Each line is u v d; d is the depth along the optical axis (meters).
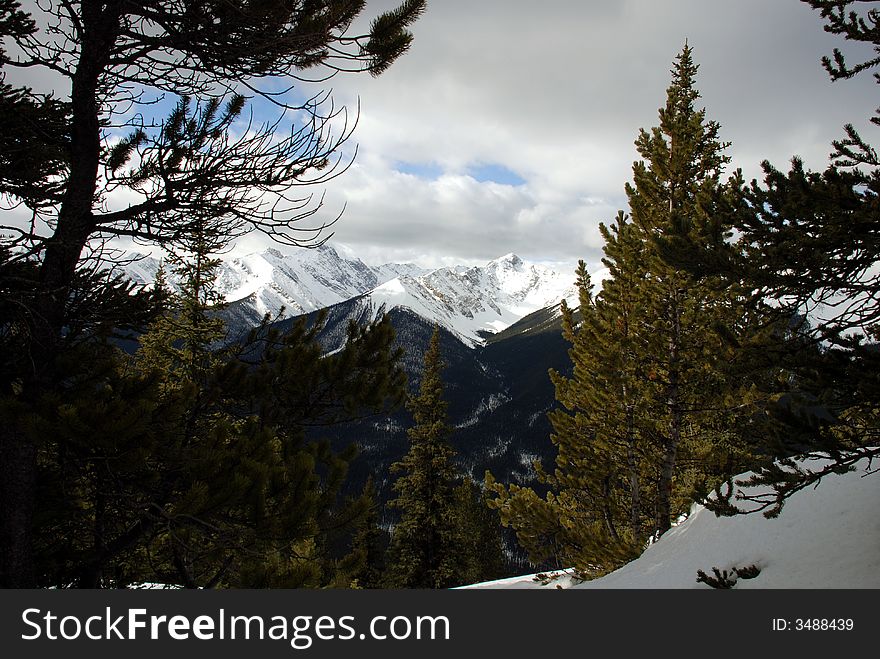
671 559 10.91
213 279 11.80
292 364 6.27
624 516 15.64
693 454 13.85
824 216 5.00
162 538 6.41
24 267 4.88
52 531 5.58
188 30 5.14
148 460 4.95
